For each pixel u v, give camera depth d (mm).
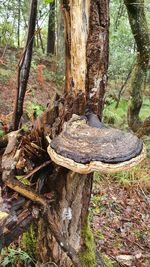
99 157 507
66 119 624
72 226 754
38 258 821
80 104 623
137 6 1673
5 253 859
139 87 1944
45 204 645
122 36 2549
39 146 650
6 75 2377
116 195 1492
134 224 1303
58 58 2598
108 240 1152
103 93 650
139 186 1609
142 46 1848
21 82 712
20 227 634
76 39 595
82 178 698
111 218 1292
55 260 790
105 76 641
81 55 604
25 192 629
